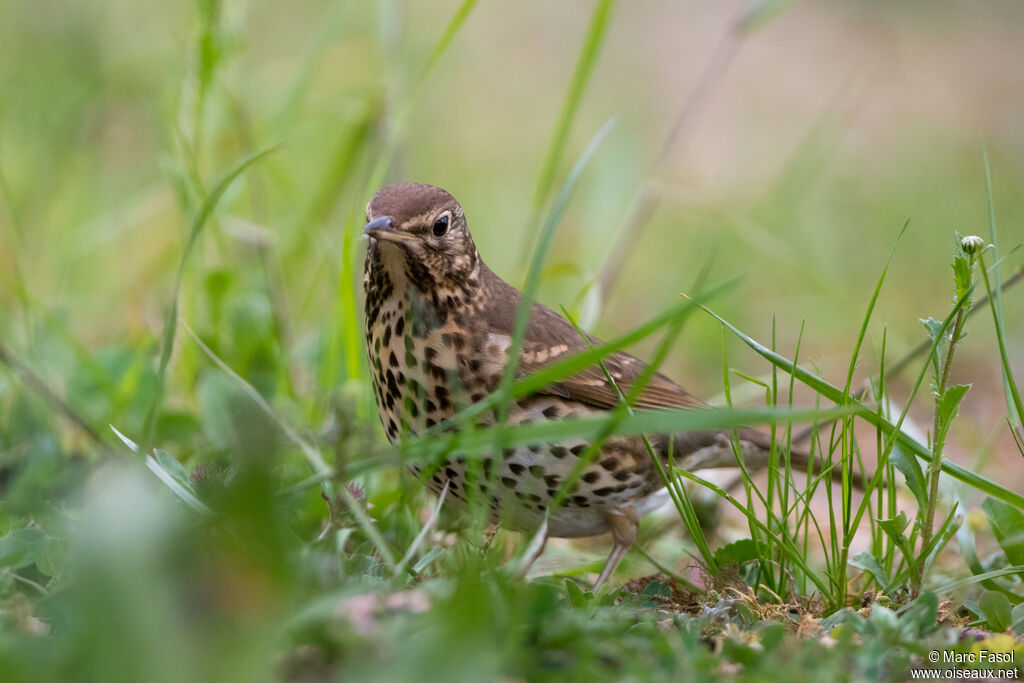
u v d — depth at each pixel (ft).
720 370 53.36
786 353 54.85
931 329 25.43
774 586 27.25
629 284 61.11
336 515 23.43
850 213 66.54
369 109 43.04
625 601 25.98
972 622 24.93
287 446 26.04
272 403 36.50
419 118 75.46
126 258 51.49
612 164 49.03
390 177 42.80
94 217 53.83
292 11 82.69
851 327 55.93
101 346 46.47
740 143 75.87
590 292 39.58
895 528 25.66
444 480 29.22
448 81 79.61
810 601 26.27
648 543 34.58
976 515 32.30
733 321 55.26
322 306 48.67
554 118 77.92
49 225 53.26
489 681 17.83
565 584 24.66
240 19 41.88
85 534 17.56
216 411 33.42
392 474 33.71
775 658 19.92
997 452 44.45
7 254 47.98
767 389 26.68
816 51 88.94
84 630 17.54
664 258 62.80
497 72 84.17
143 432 28.02
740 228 49.03
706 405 35.37
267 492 19.44
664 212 66.90
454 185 67.97
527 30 89.71
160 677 16.76
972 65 87.71
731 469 38.60
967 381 51.85
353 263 33.86
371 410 34.12
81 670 17.71
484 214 63.77
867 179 71.05
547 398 31.40
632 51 88.28
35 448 30.66
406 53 75.72
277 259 43.45
